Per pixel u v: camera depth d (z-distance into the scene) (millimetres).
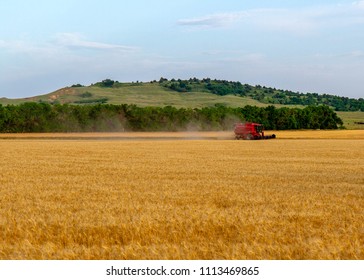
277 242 21844
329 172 61125
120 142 154625
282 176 55625
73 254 19844
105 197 37312
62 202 34844
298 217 28125
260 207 32312
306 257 19844
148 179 51500
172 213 29078
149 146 128750
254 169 64562
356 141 156250
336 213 29844
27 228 24844
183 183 47562
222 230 24672
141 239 22734
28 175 55812
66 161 77938
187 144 139500
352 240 22297
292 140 164250
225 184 46750
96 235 23344
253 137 165750
